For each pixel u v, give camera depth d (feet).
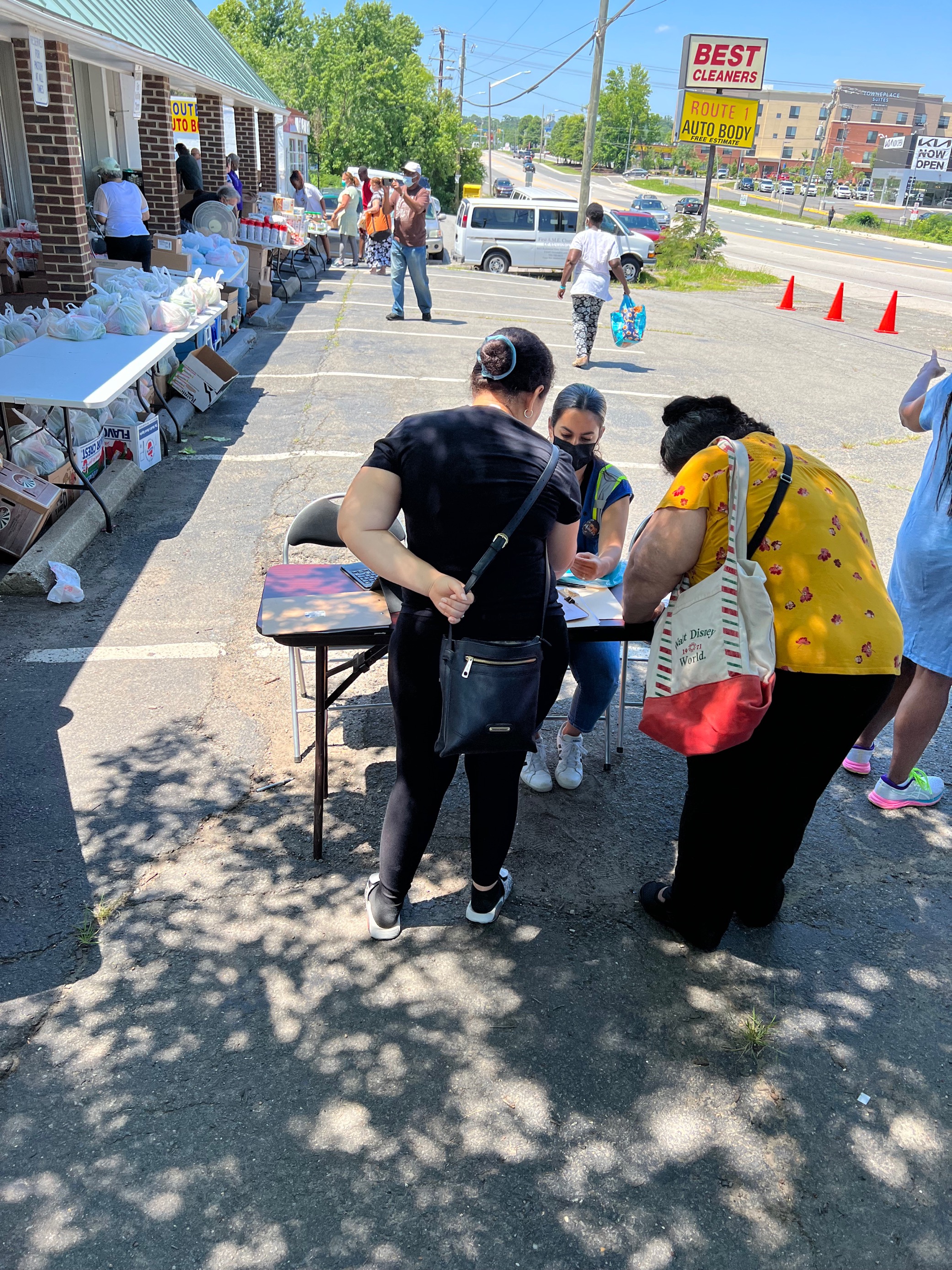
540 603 7.89
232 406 28.84
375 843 10.78
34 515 16.74
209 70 41.78
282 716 13.17
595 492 11.16
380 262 61.41
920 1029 8.70
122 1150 7.25
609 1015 8.66
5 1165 7.10
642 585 8.23
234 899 9.86
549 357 7.98
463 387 32.09
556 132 500.74
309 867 10.36
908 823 11.74
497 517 7.55
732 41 106.93
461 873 10.48
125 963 8.98
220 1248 6.60
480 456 7.55
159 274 30.27
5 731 12.47
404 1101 7.73
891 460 27.66
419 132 163.84
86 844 10.52
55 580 16.43
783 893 9.70
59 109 25.45
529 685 7.88
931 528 10.55
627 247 74.08
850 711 7.98
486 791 8.73
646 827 11.37
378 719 13.20
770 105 409.90
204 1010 8.51
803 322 56.08
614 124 417.49
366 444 25.41
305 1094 7.76
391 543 7.59
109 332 21.85
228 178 52.42
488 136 243.19
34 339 20.99
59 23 23.25
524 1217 6.88
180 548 18.52
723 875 8.86
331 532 12.08
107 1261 6.48
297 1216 6.82
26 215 40.22
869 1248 6.79
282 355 35.94
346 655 14.88
